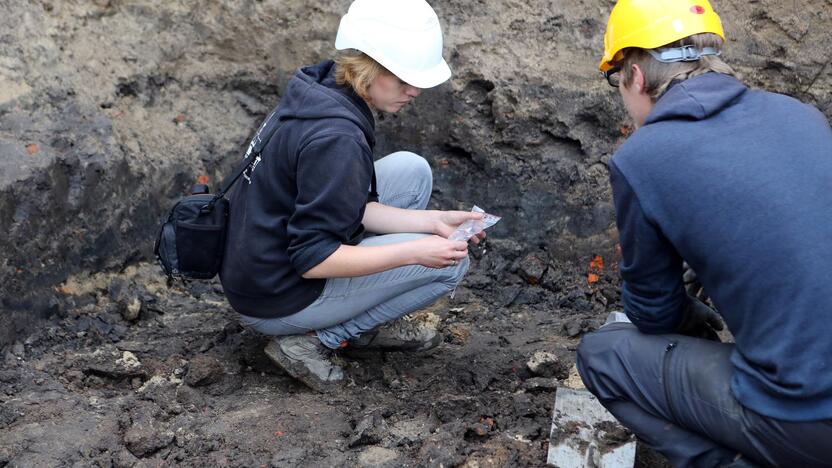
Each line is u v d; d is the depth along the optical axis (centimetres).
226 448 279
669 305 227
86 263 358
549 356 321
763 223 200
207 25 417
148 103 401
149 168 387
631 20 224
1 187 324
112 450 272
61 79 374
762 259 199
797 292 196
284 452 273
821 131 211
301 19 417
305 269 272
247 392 315
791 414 200
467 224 296
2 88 356
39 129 355
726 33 388
